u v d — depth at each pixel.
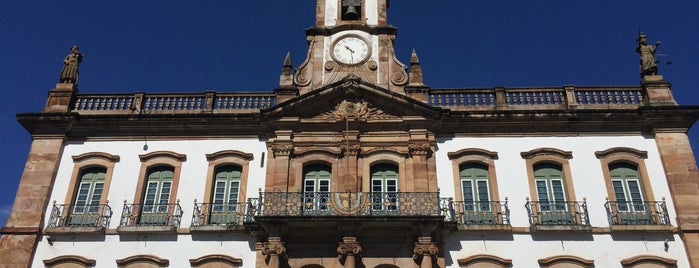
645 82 23.81
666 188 21.78
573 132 23.19
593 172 22.31
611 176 22.39
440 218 20.08
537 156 22.73
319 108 23.67
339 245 20.39
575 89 24.11
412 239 20.73
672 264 20.28
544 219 21.47
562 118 23.16
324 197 21.53
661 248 20.66
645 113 22.84
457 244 21.02
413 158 22.61
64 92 24.52
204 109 24.25
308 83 24.97
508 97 24.12
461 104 24.00
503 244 20.98
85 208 22.22
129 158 23.25
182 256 21.11
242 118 23.55
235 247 21.22
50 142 23.36
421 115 23.31
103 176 23.08
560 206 21.69
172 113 23.84
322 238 20.83
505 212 21.59
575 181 22.16
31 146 23.27
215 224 21.55
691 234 20.58
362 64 25.38
